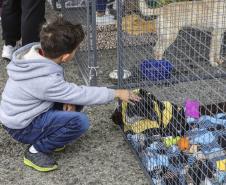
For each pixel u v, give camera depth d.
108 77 2.99
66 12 3.42
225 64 2.86
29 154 2.06
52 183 1.97
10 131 2.04
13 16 3.08
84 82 2.95
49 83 1.90
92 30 2.66
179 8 2.93
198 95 2.36
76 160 2.12
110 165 2.09
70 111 2.02
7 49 3.22
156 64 2.42
